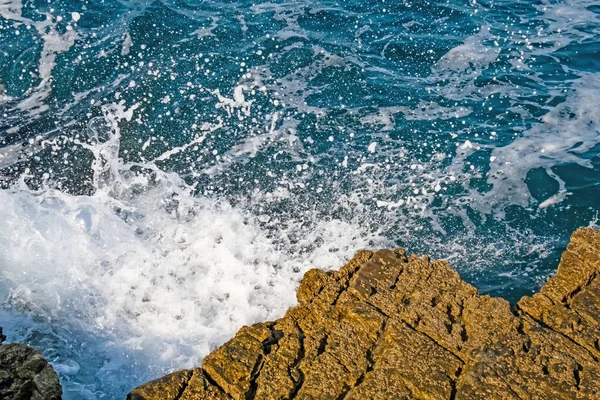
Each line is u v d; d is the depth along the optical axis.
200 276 7.52
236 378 5.64
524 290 7.54
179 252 7.82
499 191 8.89
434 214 8.54
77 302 7.08
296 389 5.57
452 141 9.73
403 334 5.98
